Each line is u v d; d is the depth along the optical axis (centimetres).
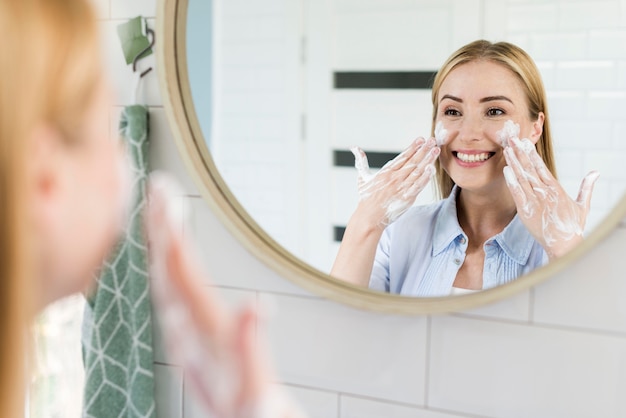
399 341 88
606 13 77
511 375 83
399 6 92
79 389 102
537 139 81
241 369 42
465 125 86
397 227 90
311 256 94
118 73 98
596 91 78
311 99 99
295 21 100
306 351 93
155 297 99
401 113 92
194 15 95
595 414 80
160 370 101
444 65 88
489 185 83
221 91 98
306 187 96
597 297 79
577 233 78
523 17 82
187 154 93
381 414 90
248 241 93
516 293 80
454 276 85
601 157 77
